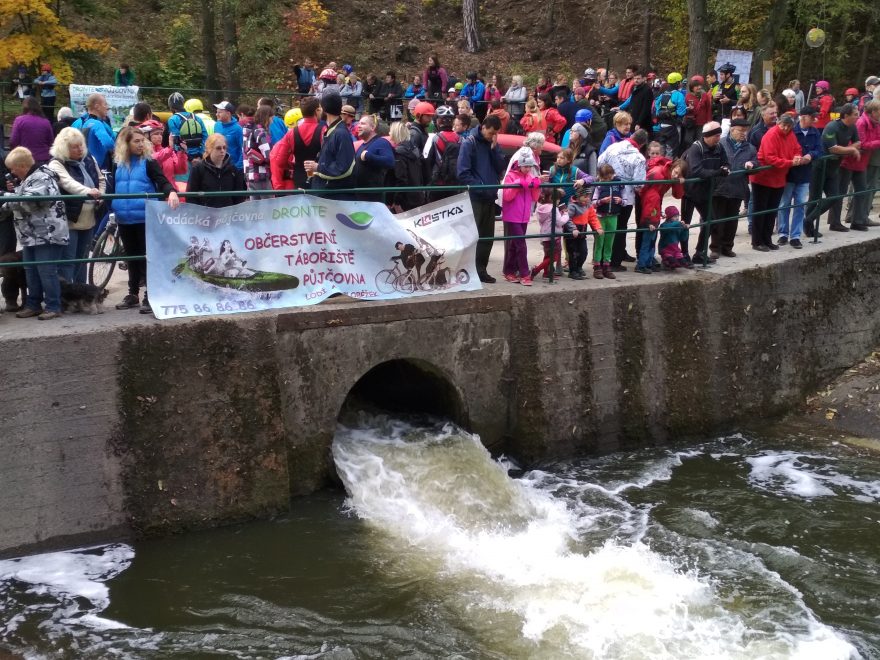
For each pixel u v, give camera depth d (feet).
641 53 97.91
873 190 43.29
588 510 27.78
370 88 67.67
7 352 22.82
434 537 25.70
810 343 37.42
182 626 21.17
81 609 21.68
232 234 26.68
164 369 24.91
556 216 32.76
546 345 31.19
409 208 33.91
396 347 28.86
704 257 35.53
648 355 32.94
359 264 28.86
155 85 75.46
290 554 24.57
